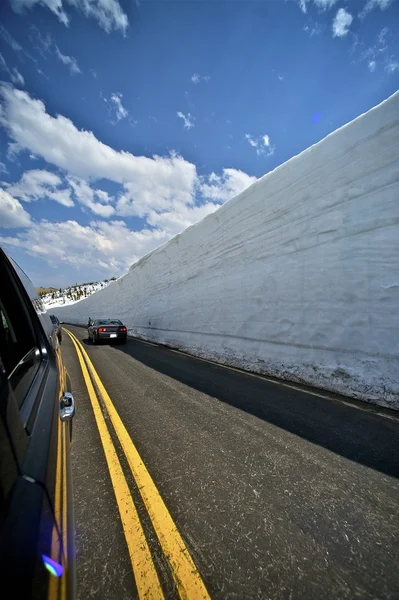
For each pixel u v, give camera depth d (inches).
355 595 44.8
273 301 236.2
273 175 258.8
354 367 161.3
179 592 45.5
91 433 111.4
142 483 77.4
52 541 28.2
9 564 21.7
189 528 60.4
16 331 72.7
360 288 166.1
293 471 82.7
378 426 113.3
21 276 94.3
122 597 44.6
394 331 145.6
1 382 38.0
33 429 42.9
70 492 41.6
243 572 49.4
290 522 61.8
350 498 69.9
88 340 514.3
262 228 267.1
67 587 26.7
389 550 53.8
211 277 358.6
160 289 565.3
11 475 30.8
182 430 113.0
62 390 69.1
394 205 153.9
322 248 196.9
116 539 57.3
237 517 63.7
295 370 196.4
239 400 151.9
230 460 89.4
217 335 313.7
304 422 119.5
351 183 181.0
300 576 48.4
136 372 228.8
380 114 166.7
